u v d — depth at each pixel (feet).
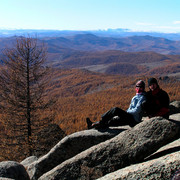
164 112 17.11
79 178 14.49
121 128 18.34
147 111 17.30
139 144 13.10
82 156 14.82
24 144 46.01
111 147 13.94
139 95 17.62
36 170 19.72
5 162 15.96
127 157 13.04
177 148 12.12
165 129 13.19
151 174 9.60
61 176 15.26
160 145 12.79
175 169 9.14
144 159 13.46
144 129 13.76
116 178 10.47
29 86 47.78
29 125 48.06
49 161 19.21
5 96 44.60
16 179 15.02
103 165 13.70
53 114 53.52
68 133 72.02
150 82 17.24
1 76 45.16
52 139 49.34
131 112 17.37
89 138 17.69
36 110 48.42
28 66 46.47
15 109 45.98
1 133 48.32
